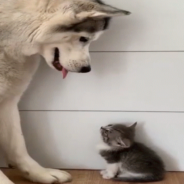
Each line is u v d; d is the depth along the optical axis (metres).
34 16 1.53
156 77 1.82
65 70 1.68
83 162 1.96
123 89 1.85
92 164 1.96
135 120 1.89
